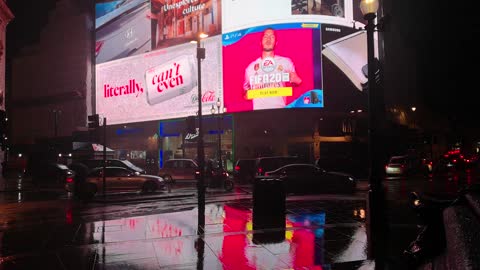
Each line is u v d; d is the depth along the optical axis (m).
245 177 28.94
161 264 6.42
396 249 6.70
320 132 41.59
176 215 12.10
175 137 49.47
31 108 65.88
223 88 42.84
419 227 8.78
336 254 6.73
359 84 39.97
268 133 42.19
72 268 6.34
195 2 46.22
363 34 40.62
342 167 30.16
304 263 6.20
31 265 6.56
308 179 20.39
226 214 12.07
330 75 39.31
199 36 15.23
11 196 22.12
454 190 19.30
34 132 65.00
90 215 13.09
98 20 56.81
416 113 58.94
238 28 42.16
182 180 30.42
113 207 15.34
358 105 39.78
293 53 39.47
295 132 41.81
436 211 4.61
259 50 40.66
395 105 53.16
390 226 8.91
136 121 51.84
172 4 48.94
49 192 24.59
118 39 54.66
